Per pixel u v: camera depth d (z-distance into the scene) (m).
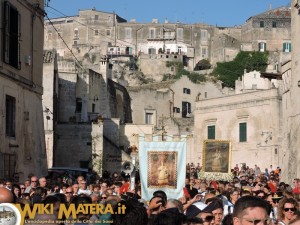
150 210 12.55
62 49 128.88
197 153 67.25
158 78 113.56
